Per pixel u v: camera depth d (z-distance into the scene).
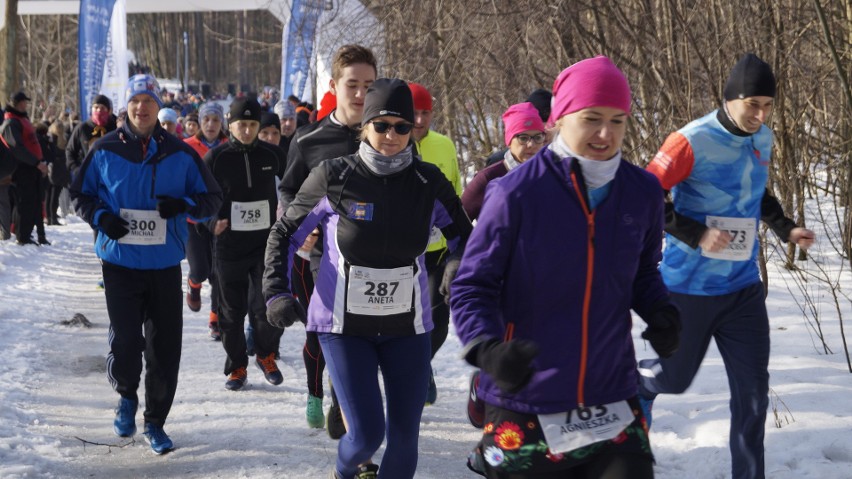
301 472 6.52
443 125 16.73
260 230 8.78
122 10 23.33
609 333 3.86
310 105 18.08
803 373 8.11
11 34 31.27
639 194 3.88
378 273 5.29
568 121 3.80
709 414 7.23
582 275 3.80
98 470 6.61
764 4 10.69
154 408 7.00
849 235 9.09
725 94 5.67
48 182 23.75
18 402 8.20
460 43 13.34
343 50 6.40
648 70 12.12
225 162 8.70
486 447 3.95
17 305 12.97
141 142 6.84
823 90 11.27
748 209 5.79
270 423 7.71
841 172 10.12
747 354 5.78
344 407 5.23
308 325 5.41
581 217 3.79
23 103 18.84
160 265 6.89
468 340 3.69
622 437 3.85
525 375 3.41
